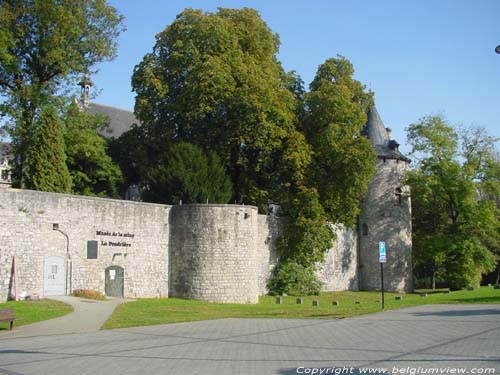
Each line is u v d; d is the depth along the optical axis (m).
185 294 32.38
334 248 45.25
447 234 47.78
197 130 39.62
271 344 14.74
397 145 50.12
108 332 18.08
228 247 32.62
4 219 26.28
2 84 37.84
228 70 38.31
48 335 17.48
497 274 56.94
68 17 36.56
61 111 39.03
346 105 42.06
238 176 41.12
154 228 32.53
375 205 48.28
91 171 40.34
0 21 34.31
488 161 47.75
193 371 11.35
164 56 41.91
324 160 42.16
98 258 29.80
